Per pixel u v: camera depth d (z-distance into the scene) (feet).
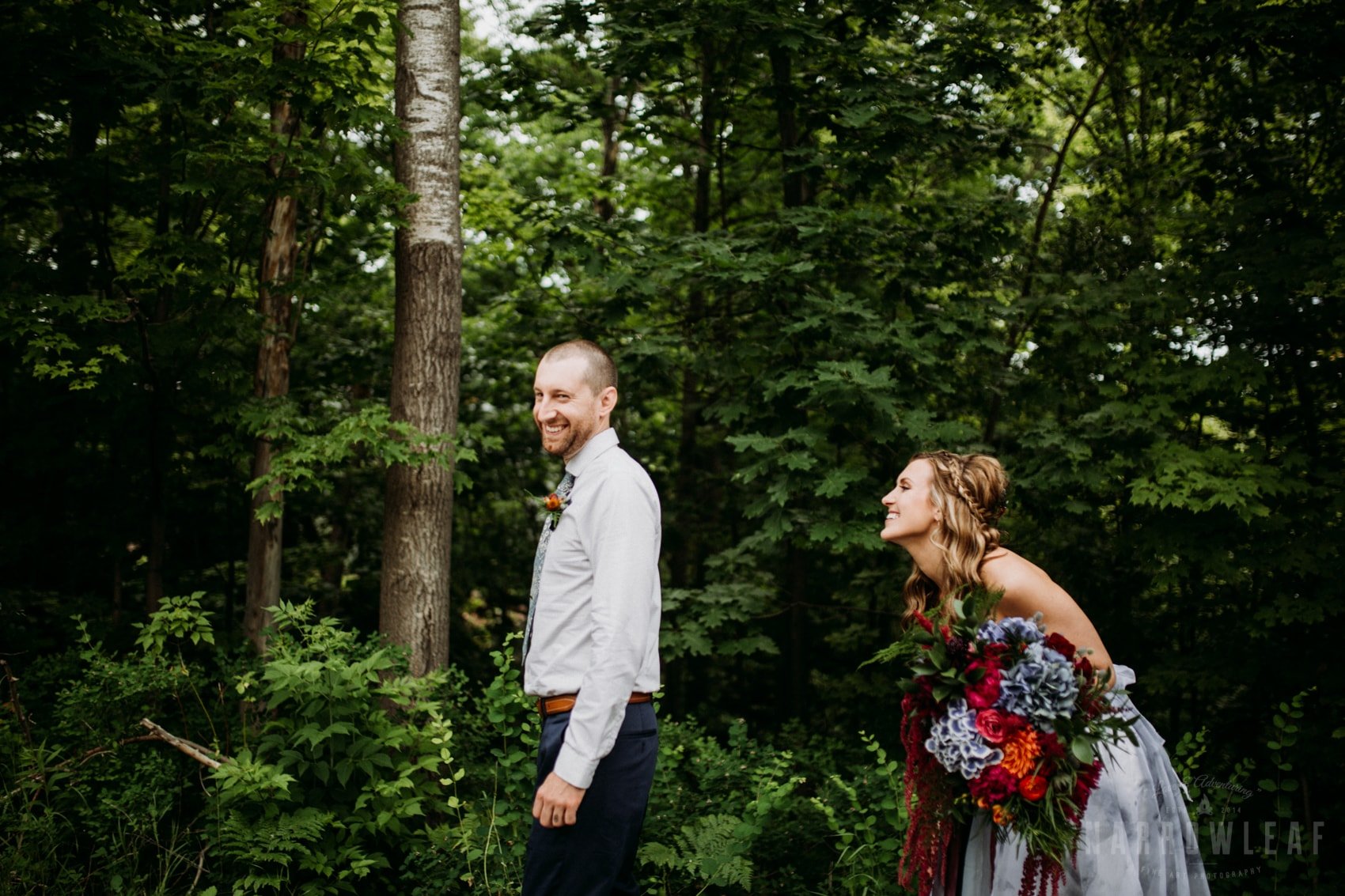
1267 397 18.48
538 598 8.16
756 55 25.13
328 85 14.98
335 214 19.27
